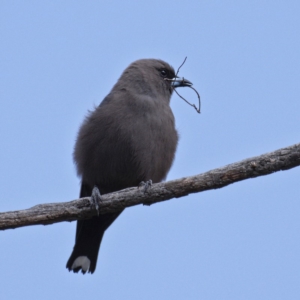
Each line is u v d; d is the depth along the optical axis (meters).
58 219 9.76
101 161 11.96
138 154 11.80
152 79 12.99
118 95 12.33
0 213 9.48
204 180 9.41
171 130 12.30
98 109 12.18
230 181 9.30
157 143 11.98
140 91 12.62
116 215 12.20
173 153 12.48
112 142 11.79
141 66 13.16
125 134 11.74
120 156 11.85
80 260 12.41
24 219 9.53
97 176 12.22
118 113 11.84
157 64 13.32
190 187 9.51
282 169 9.09
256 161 9.13
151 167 11.98
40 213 9.62
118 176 12.18
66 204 9.78
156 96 12.71
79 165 12.33
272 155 9.09
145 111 11.96
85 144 12.05
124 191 9.86
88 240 12.48
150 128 11.90
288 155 8.98
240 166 9.23
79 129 12.36
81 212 9.82
